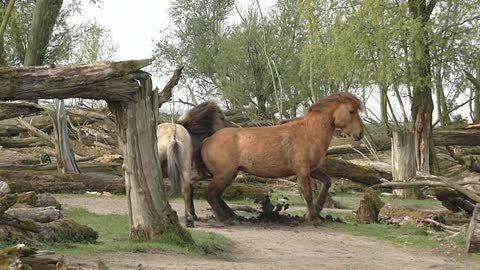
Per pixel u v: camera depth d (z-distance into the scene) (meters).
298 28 36.84
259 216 16.70
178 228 12.36
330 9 26.38
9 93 10.71
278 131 16.39
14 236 10.86
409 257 13.32
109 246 11.47
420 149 25.88
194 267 10.52
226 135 16.28
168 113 29.33
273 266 11.47
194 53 42.16
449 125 31.02
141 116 12.05
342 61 25.89
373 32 25.50
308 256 12.83
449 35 25.70
